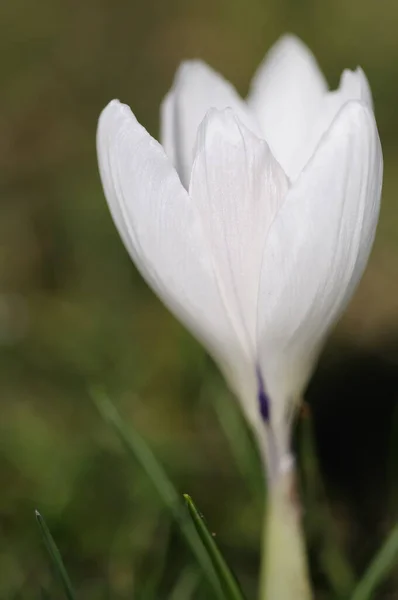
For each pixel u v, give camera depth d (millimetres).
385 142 485
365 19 604
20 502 301
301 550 230
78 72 604
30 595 274
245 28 637
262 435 229
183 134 237
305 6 634
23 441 328
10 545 289
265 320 219
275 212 216
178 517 251
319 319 221
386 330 363
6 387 364
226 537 290
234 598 225
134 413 340
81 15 685
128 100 558
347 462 307
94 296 418
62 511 296
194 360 352
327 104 233
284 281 215
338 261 216
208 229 217
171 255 219
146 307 410
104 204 449
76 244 435
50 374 369
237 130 214
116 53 625
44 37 656
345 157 212
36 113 555
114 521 295
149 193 217
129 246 227
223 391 300
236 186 215
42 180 484
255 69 583
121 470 305
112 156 221
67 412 345
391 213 426
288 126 242
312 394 336
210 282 219
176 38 637
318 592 274
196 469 310
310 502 269
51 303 412
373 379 339
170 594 267
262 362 224
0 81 602
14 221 456
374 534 288
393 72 531
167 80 581
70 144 517
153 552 284
